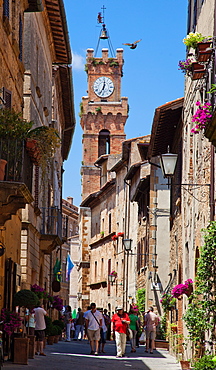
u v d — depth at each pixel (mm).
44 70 33594
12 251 21859
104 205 66750
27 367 18578
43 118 33656
